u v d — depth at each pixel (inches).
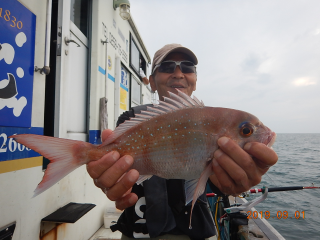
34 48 95.3
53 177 54.9
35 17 96.0
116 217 165.5
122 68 252.1
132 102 311.0
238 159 49.8
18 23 85.7
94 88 166.1
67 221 99.0
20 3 86.7
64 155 57.6
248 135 60.0
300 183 328.5
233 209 104.6
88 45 166.9
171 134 62.1
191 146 60.7
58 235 111.6
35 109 96.1
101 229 163.5
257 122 61.5
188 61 97.3
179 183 74.0
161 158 61.8
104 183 54.3
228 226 117.3
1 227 76.9
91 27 169.0
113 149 62.1
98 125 169.6
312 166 550.0
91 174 55.1
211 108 63.8
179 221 71.3
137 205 73.5
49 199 106.3
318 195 297.3
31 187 92.4
